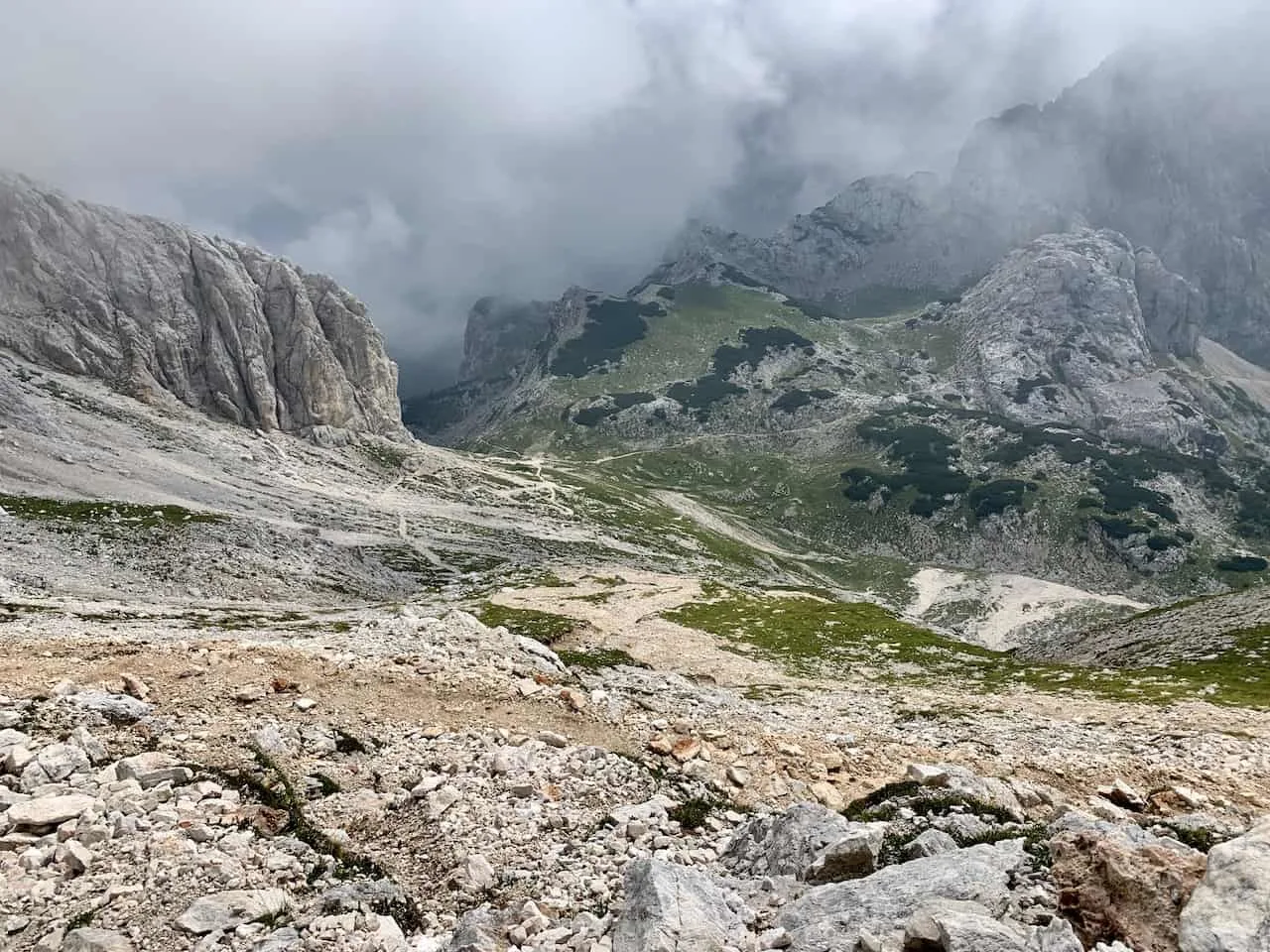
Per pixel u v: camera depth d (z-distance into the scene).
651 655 68.50
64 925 10.22
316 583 108.06
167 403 186.50
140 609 70.38
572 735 20.25
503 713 20.95
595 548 180.62
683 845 14.81
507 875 12.84
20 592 72.00
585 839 14.57
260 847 12.81
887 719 40.44
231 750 16.08
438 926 11.37
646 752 19.84
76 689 17.70
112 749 15.51
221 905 10.77
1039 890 10.27
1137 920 9.21
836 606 100.75
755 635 79.50
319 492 175.62
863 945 9.29
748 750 21.48
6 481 119.25
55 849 11.82
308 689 20.42
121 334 190.12
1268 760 29.06
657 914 10.23
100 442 152.75
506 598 106.69
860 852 12.45
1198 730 35.97
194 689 19.14
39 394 161.88
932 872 11.12
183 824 12.95
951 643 76.38
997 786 19.00
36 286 186.88
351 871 12.55
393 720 19.34
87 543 97.25
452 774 16.64
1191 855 10.34
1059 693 50.62
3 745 14.77
